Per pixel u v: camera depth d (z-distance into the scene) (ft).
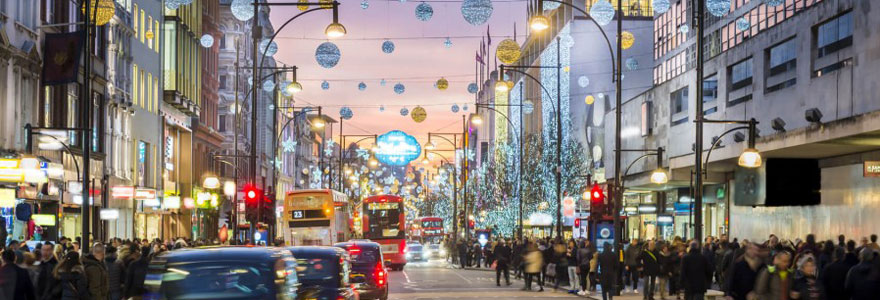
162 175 203.72
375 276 94.43
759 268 53.93
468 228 312.71
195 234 231.71
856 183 133.08
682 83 175.52
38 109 130.31
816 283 54.54
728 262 92.84
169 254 43.75
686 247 112.37
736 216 175.63
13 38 119.55
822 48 123.34
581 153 292.40
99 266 62.23
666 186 201.77
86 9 88.28
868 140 114.21
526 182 285.02
